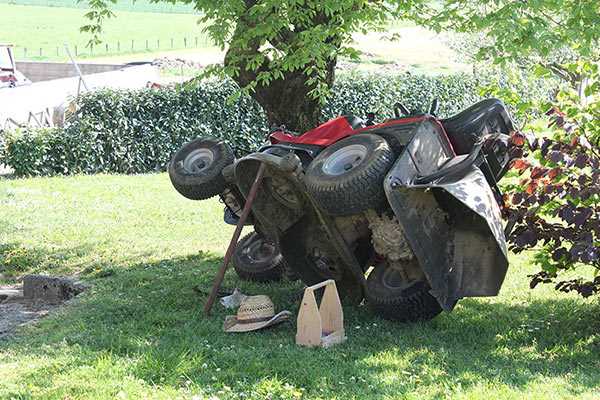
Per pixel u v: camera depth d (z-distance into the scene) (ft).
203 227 45.39
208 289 31.45
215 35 33.17
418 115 27.07
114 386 20.98
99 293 31.65
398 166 25.04
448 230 25.89
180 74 110.42
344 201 24.89
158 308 29.07
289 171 26.12
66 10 269.23
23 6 273.54
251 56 33.73
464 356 24.02
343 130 27.73
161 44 204.33
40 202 53.06
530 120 28.91
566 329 26.84
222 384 21.17
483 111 28.40
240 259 33.32
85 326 27.04
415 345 24.97
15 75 101.81
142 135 68.95
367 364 23.00
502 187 28.58
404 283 26.96
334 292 25.38
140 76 104.06
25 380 21.77
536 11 30.04
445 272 25.70
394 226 25.94
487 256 25.29
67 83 91.97
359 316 27.99
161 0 36.04
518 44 29.01
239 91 33.76
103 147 67.87
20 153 65.00
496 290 25.20
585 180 25.09
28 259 38.37
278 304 29.71
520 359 23.97
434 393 20.79
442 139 27.30
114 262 37.32
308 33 32.45
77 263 37.60
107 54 186.19
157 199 54.44
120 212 49.67
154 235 43.27
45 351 24.49
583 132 26.30
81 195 56.03
